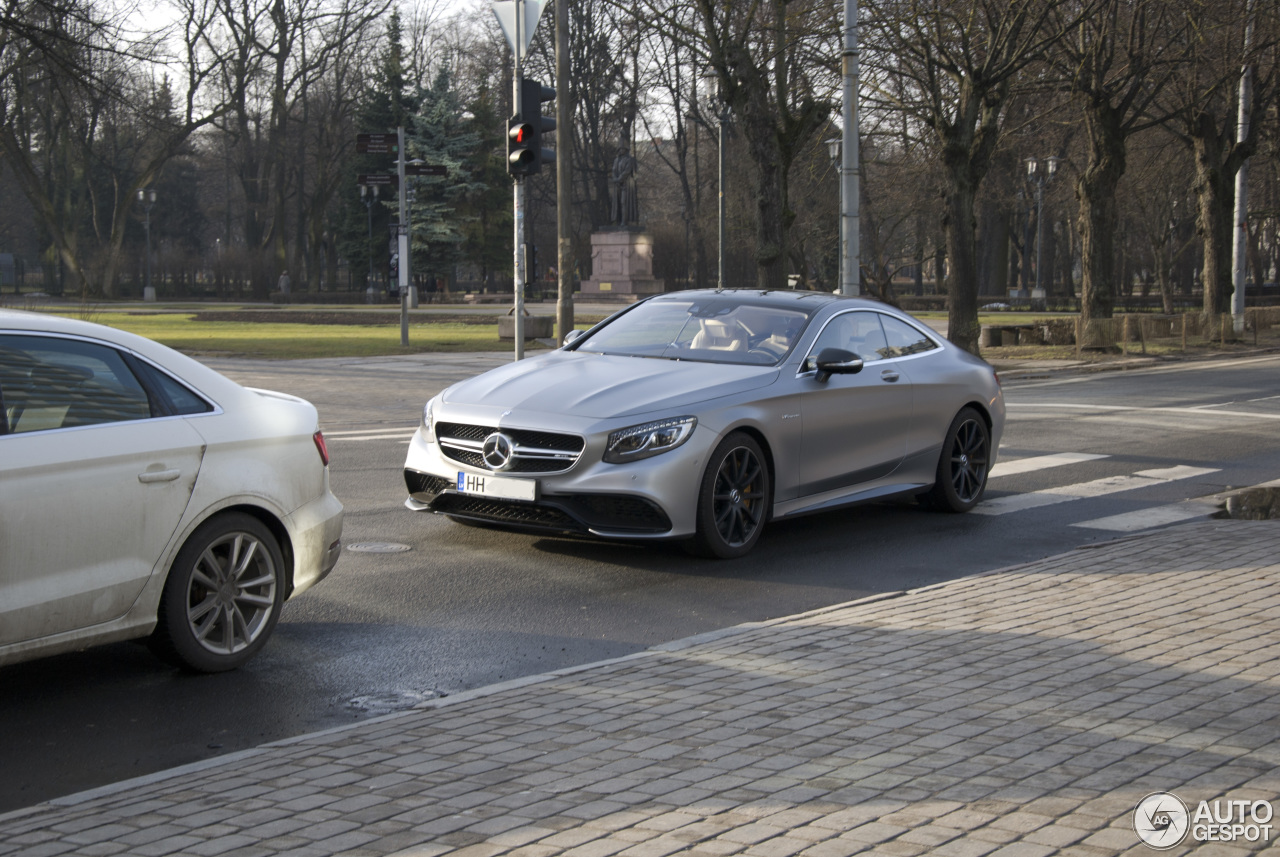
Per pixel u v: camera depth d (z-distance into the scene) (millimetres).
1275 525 8711
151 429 5062
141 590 5016
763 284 23109
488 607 6641
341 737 4316
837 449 8484
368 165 72250
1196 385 22375
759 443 8000
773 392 7965
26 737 4621
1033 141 50750
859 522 9328
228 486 5305
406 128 73625
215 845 3340
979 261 68688
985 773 3859
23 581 4605
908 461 9141
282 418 5664
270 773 3941
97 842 3369
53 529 4680
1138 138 43875
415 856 3254
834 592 7109
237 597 5441
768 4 22641
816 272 51781
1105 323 31078
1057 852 3238
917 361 9367
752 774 3867
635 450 7262
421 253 73250
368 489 10242
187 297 79875
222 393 5434
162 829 3461
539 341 29516
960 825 3430
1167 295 54562
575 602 6773
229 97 63906
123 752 4484
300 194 79875
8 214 88750
